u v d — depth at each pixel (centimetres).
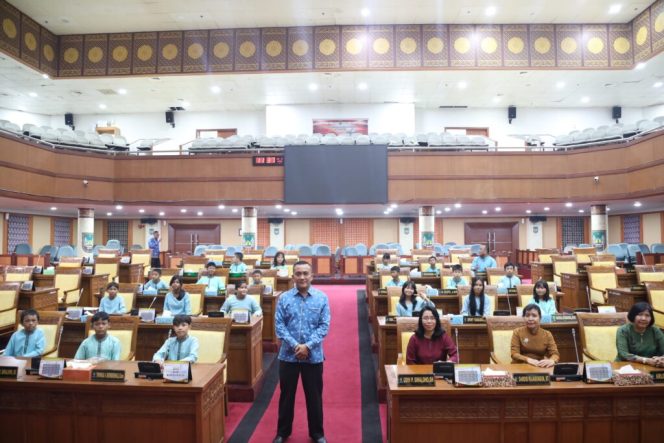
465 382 328
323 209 1662
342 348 737
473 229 1977
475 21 1447
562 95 1755
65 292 848
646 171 1196
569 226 1962
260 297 718
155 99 1784
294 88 1666
